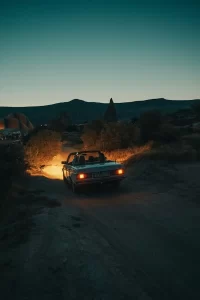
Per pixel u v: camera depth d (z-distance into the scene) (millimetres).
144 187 9219
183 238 4445
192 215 5617
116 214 6238
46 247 4320
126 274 3361
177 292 2939
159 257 3812
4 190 8758
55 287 3121
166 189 8461
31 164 18188
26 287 3156
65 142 50156
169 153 14133
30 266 3674
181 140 19984
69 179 10375
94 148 23609
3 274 3514
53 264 3699
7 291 3096
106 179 8758
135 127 21703
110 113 90812
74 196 8898
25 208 7156
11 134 63438
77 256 3938
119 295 2906
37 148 20188
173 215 5746
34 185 11586
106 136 21625
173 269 3449
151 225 5223
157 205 6703
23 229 5332
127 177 11562
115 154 19172
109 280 3227
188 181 9094
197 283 3107
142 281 3186
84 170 8625
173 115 64688
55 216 6238
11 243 4633
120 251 4086
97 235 4855
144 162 13578
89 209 6926
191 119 48250
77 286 3121
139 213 6152
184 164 12758
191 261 3643
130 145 20844
